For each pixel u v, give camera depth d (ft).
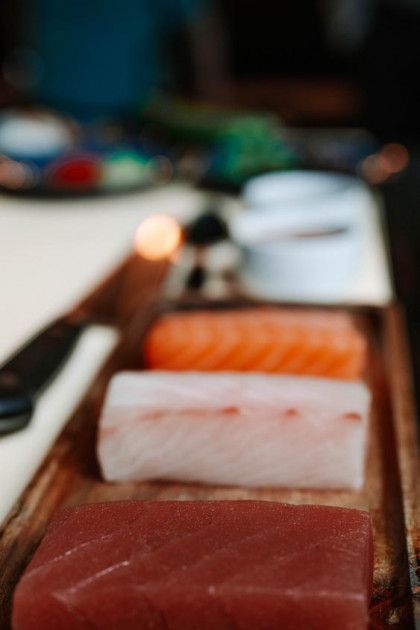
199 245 3.21
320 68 8.86
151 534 1.64
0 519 1.90
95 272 3.05
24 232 3.46
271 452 1.97
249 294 2.88
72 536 1.64
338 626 1.53
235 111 5.00
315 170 3.97
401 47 5.94
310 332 2.30
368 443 2.14
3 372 2.20
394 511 1.93
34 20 6.21
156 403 2.01
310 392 2.04
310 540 1.62
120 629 1.57
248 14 8.79
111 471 2.00
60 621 1.57
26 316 2.71
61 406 2.27
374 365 2.45
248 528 1.64
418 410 2.47
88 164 3.85
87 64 5.98
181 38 6.10
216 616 1.55
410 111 5.92
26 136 4.23
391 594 1.73
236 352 2.27
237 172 3.89
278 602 1.54
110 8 5.88
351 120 5.96
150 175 4.00
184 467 2.00
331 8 8.61
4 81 7.33
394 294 2.90
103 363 2.40
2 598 1.72
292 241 2.89
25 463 2.06
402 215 3.69
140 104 5.33
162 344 2.28
